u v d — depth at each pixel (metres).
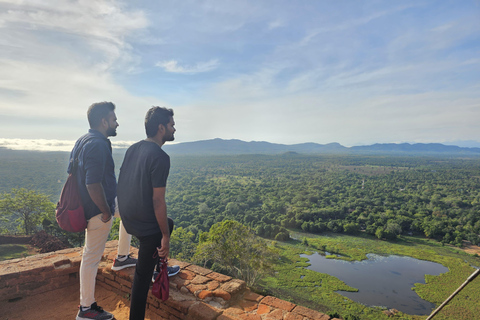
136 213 2.26
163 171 2.17
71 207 2.46
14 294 2.98
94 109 2.59
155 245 2.33
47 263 3.30
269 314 2.61
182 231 39.97
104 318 2.63
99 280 3.52
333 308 31.58
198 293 2.84
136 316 2.35
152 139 2.39
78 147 2.48
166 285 2.54
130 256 3.56
